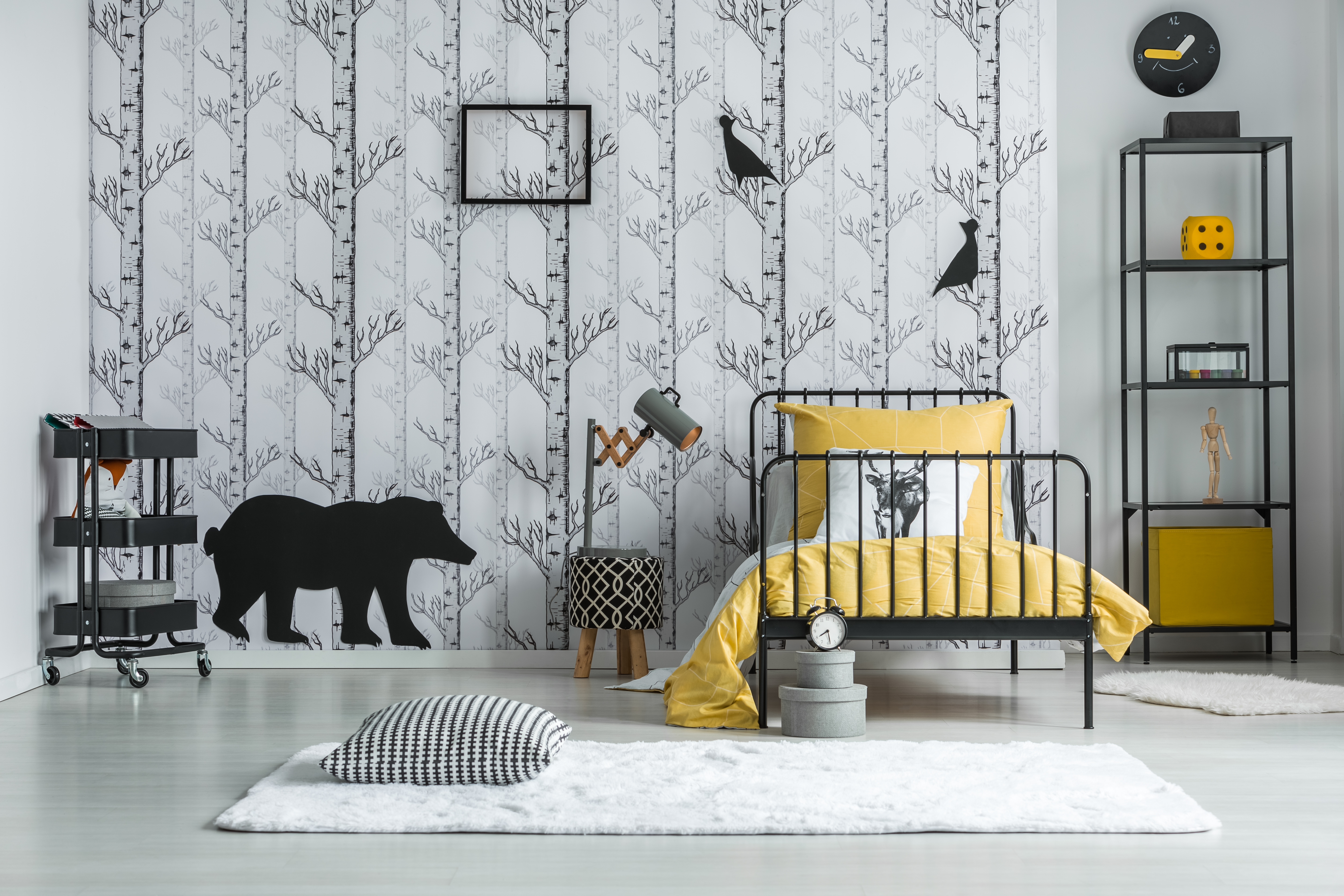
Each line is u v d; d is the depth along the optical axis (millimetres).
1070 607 2867
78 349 3898
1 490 3367
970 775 2295
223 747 2672
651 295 4016
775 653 3986
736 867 1801
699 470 4008
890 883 1730
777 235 4023
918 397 4023
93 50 3982
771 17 4016
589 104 4016
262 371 3994
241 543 3961
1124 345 4145
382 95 4004
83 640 3551
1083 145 4316
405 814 2031
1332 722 2914
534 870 1788
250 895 1682
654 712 3119
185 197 3984
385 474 3996
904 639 2877
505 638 3982
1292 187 4027
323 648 3963
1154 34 4273
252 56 3996
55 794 2246
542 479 4000
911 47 4016
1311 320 4316
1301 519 4305
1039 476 4020
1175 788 2193
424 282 4004
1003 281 4016
